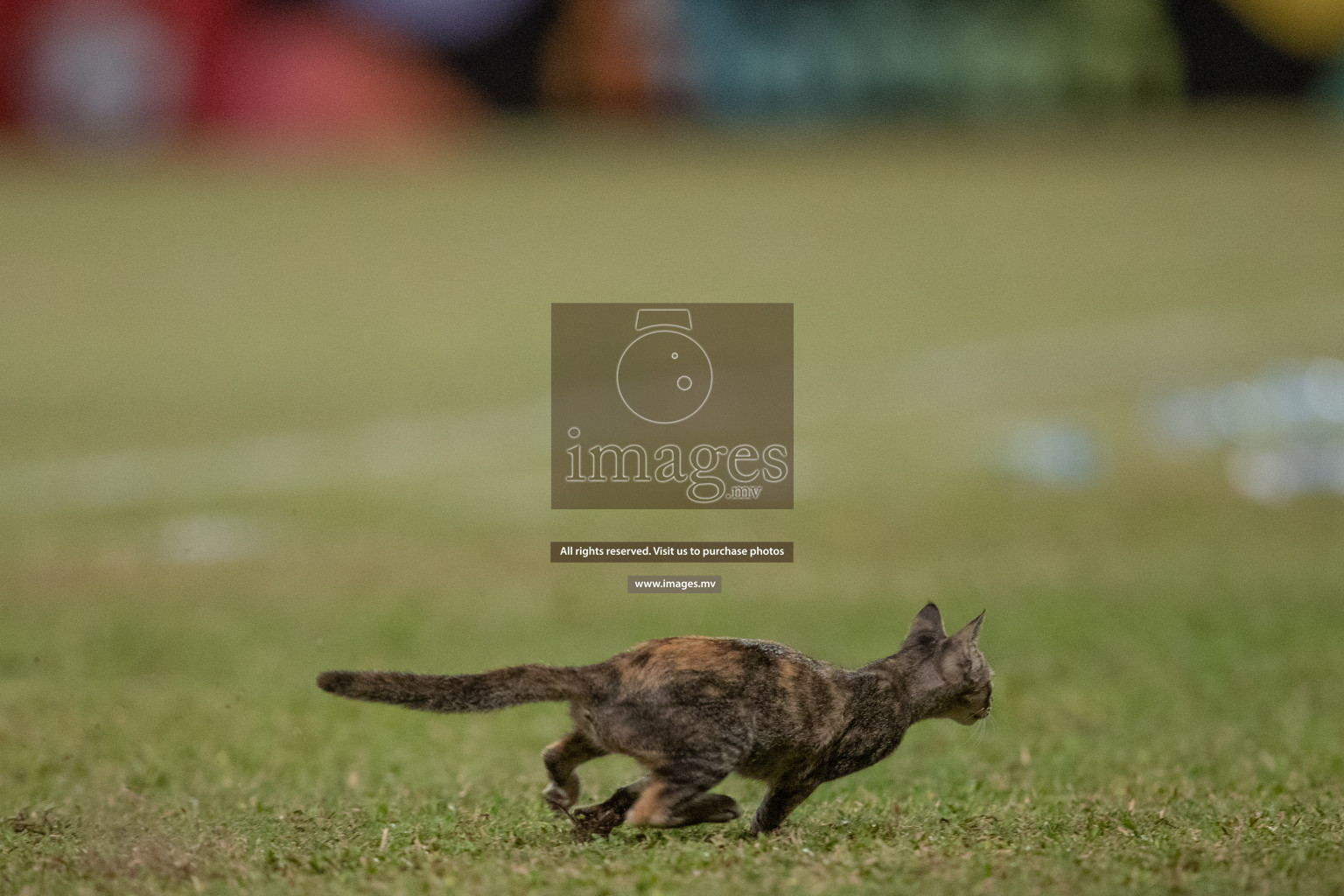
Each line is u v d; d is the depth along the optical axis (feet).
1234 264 267.18
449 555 119.24
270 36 295.07
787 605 98.73
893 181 323.37
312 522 132.77
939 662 43.42
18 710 66.85
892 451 159.22
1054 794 48.98
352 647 86.79
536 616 96.78
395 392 193.16
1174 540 118.32
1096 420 172.24
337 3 299.58
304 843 41.32
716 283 256.93
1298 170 329.31
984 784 51.19
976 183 323.78
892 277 262.67
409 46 306.96
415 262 265.75
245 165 295.48
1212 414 169.37
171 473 153.07
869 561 113.70
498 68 314.96
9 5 280.10
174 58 288.30
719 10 326.03
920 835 40.78
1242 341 214.28
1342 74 344.49
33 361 207.41
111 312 234.58
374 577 111.14
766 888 34.65
